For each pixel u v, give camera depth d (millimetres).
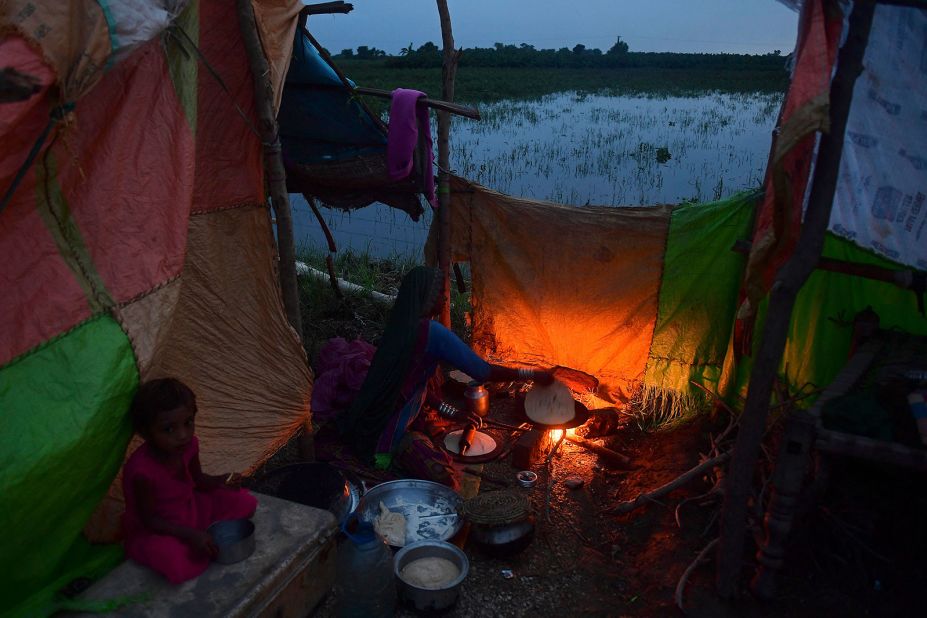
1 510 2053
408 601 2969
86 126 2438
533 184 12102
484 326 5281
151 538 2553
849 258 4004
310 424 4105
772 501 2789
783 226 2564
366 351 4961
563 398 4363
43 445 2152
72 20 2211
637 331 4863
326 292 6965
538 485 4031
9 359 2170
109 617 2336
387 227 10141
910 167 3520
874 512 3176
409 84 33438
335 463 4047
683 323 4707
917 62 3275
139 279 2555
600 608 3072
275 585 2574
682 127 19875
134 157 2586
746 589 3006
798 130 2348
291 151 5000
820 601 2904
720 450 3994
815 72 2354
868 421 2723
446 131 5188
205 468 3605
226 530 2693
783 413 3715
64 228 2365
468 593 3160
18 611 2301
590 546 3533
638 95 32406
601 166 13656
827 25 2414
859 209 3738
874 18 3201
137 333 2510
